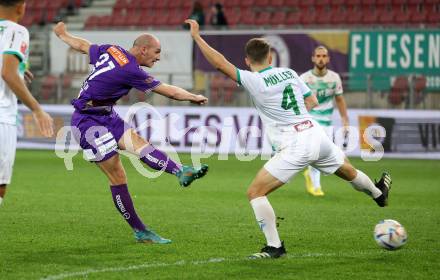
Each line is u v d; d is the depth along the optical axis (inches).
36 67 1990.7
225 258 617.9
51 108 1884.8
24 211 884.0
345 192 1143.0
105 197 1032.2
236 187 1189.7
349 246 679.1
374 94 1755.7
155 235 693.9
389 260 614.2
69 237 713.6
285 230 772.0
